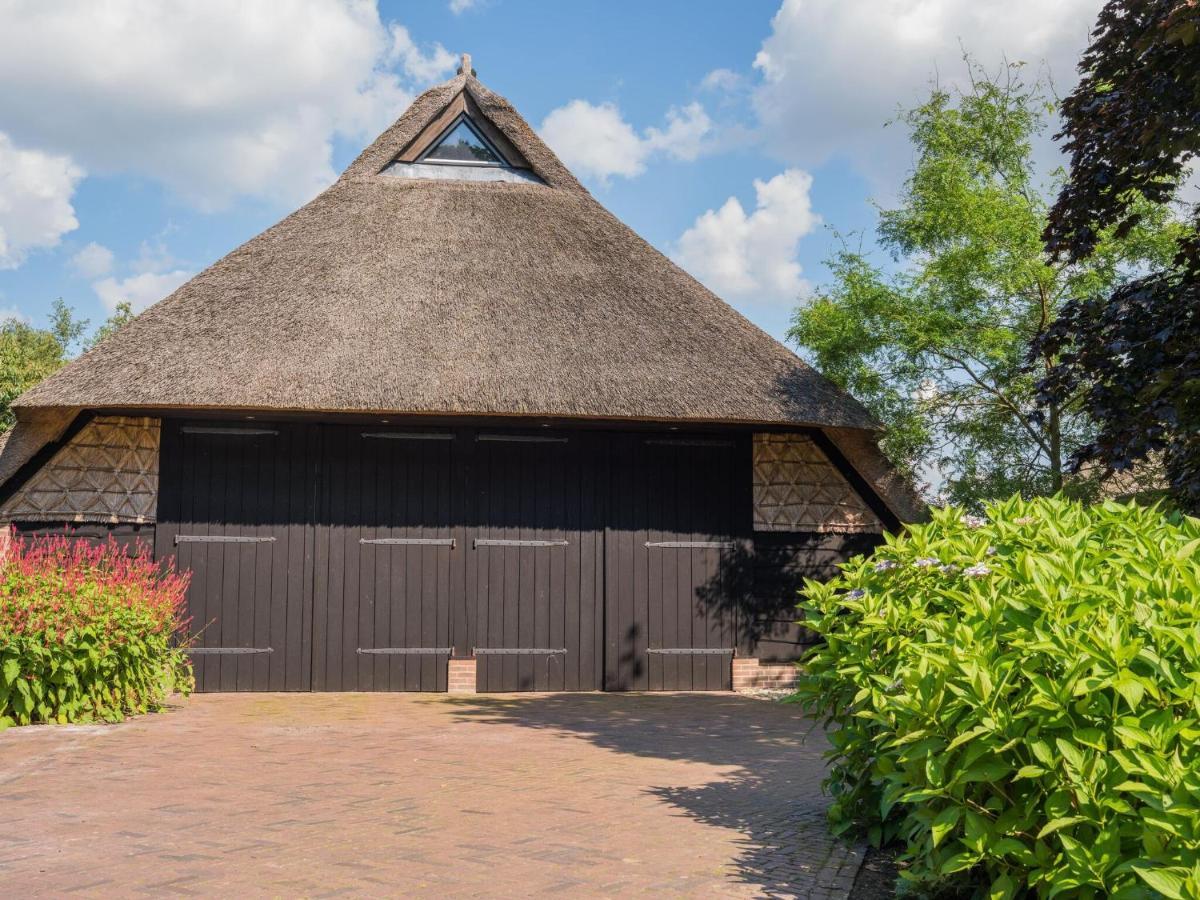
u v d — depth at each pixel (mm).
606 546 13023
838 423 12562
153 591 10281
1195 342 9055
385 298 12820
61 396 11289
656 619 13039
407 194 15070
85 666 9188
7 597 8820
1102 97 10141
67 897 4223
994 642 3859
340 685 12336
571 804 6230
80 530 12008
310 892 4344
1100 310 10000
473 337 12422
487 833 5441
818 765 7855
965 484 15789
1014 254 14703
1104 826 3197
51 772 6938
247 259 13430
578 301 13344
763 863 4930
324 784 6715
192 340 11969
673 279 14273
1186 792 2885
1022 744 3621
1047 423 14961
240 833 5348
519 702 11703
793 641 13469
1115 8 9961
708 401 12219
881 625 4902
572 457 13078
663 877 4660
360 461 12648
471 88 16062
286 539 12422
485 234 14406
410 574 12602
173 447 12328
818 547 13719
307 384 11430
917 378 16016
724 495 13367
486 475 12867
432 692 12477
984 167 15859
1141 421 9070
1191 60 9328
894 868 4949
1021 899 3881
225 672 12172
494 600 12734
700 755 8289
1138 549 4402
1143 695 3346
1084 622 3684
